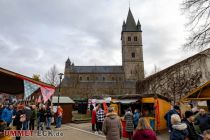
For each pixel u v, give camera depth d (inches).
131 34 3671.3
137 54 3595.0
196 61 948.6
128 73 3516.2
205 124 332.5
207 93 496.1
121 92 3147.1
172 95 1063.0
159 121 633.6
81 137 541.6
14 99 673.6
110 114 295.1
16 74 340.8
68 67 3794.3
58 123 732.7
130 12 3833.7
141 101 682.8
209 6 532.4
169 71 1103.0
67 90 3129.9
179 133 231.9
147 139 210.5
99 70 3828.7
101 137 548.1
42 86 359.3
